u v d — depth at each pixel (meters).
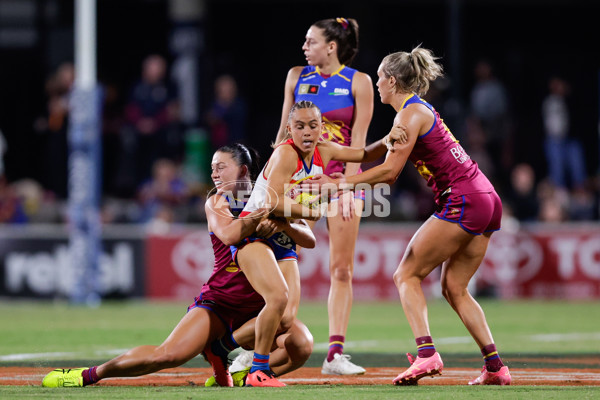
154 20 72.00
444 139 19.89
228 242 18.47
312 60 24.34
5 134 68.12
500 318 39.38
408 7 74.56
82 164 45.53
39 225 52.28
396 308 44.56
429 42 74.81
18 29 67.88
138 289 47.53
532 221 54.94
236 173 19.44
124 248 47.62
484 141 60.38
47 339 30.28
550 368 22.89
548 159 60.78
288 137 19.77
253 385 18.66
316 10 73.69
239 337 19.05
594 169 71.81
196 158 54.03
